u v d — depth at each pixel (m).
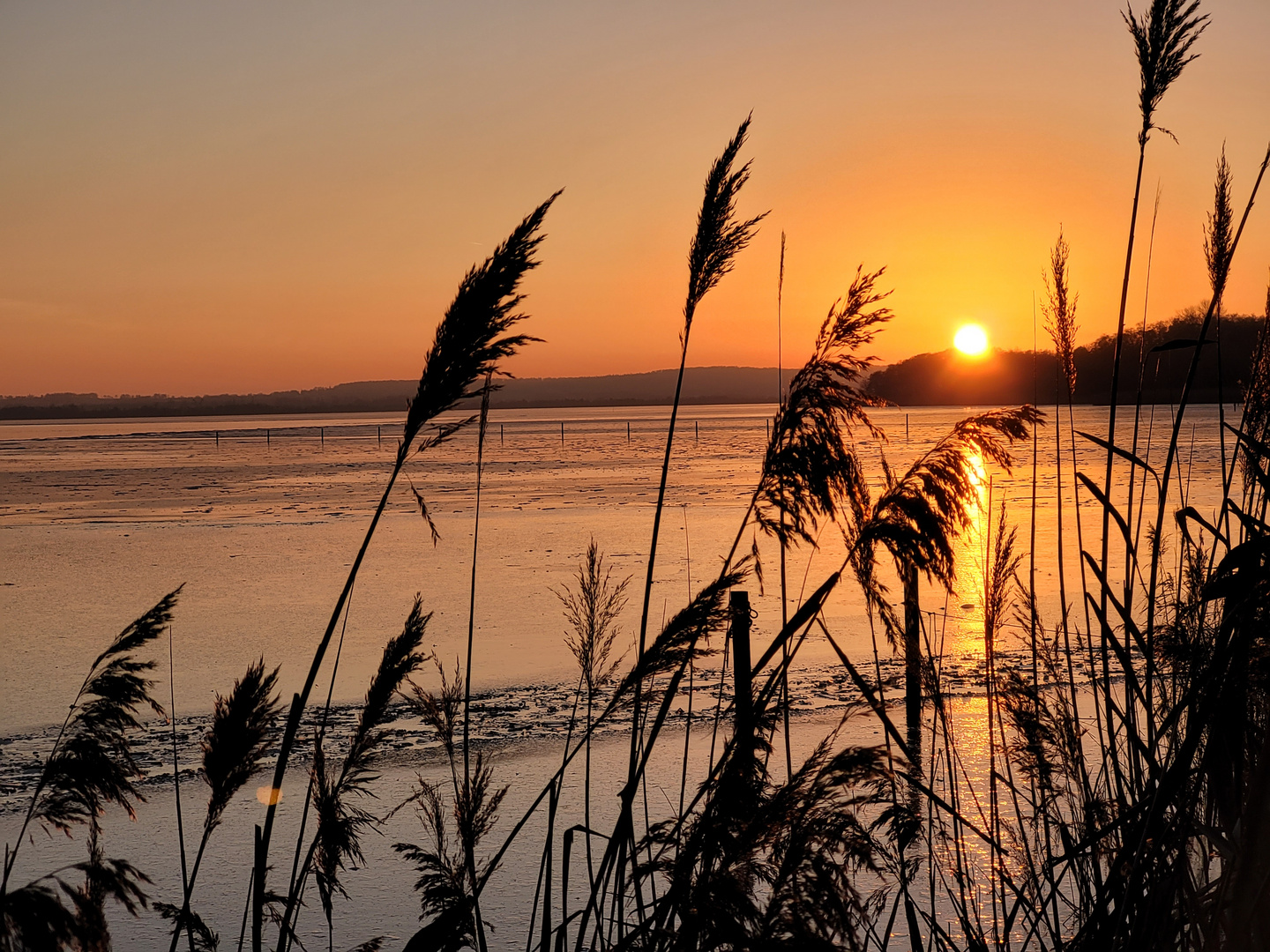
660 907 2.29
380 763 8.38
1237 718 2.09
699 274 2.89
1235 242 3.13
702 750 8.37
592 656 4.12
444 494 40.66
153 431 183.38
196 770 8.52
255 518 32.41
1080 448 37.00
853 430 2.65
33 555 24.22
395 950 5.21
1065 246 3.95
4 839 7.11
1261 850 1.82
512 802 7.33
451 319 2.42
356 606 16.39
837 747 7.25
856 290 2.59
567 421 190.62
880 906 2.99
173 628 14.88
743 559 2.74
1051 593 11.62
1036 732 3.21
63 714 10.50
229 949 5.29
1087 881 2.89
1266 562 2.07
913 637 3.45
